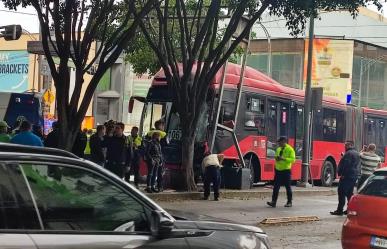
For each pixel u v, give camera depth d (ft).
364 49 138.62
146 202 13.03
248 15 54.70
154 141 49.29
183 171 52.49
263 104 62.95
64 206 11.76
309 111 66.64
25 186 11.31
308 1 44.24
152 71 82.38
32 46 63.52
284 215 43.50
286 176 48.55
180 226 13.74
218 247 13.93
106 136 45.06
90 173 12.42
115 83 131.03
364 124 82.23
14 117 72.95
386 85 143.33
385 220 24.63
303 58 135.23
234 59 87.92
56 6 39.93
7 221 10.84
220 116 56.54
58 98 39.88
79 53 41.01
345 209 48.44
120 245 12.11
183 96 51.98
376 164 50.52
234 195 53.52
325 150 74.08
